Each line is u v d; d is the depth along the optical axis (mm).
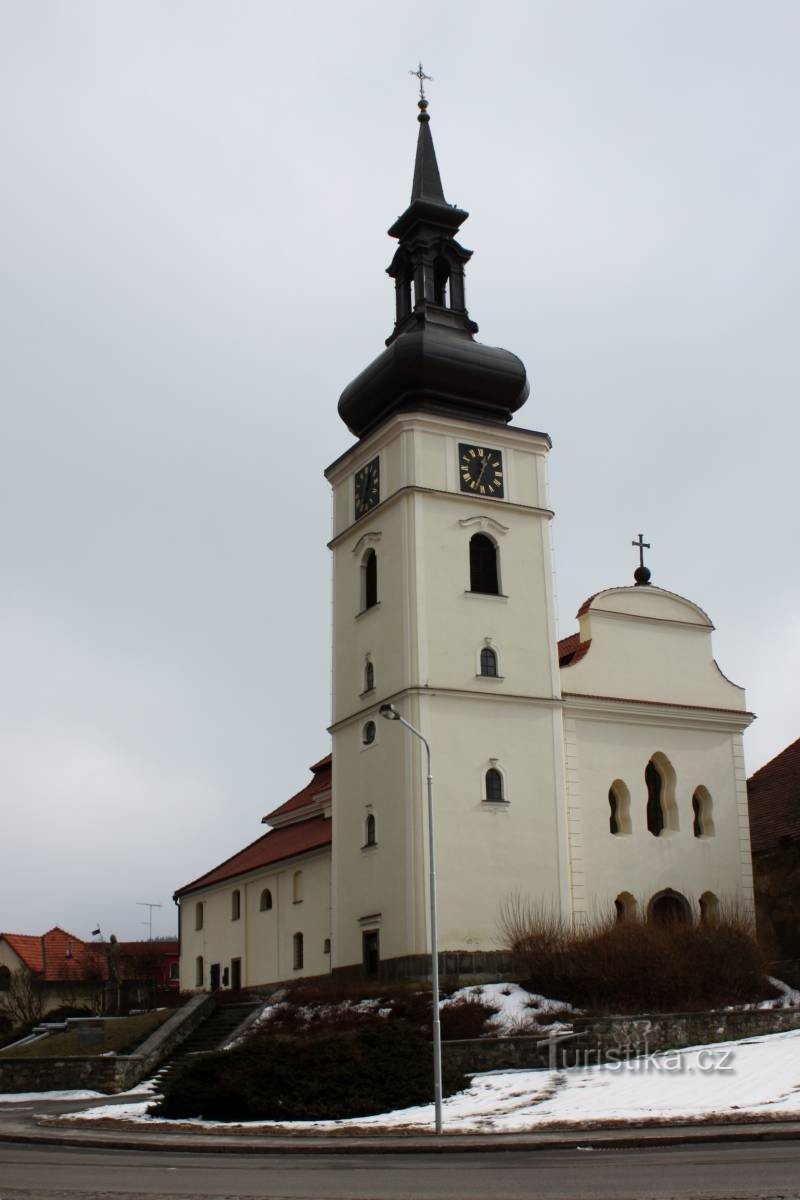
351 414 57750
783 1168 19203
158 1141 27922
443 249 57938
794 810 57125
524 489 54938
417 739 49156
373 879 50562
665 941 43281
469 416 54469
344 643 55688
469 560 52688
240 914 70000
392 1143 25703
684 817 54719
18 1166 24203
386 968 48781
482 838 49250
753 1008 41375
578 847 51594
